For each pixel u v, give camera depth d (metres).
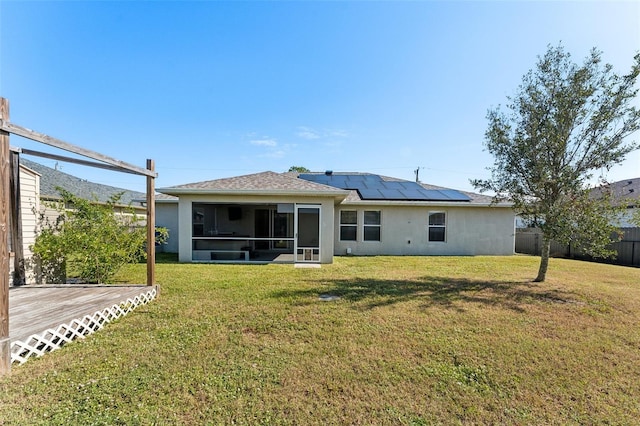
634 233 11.98
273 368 3.14
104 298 4.97
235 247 12.39
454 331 4.18
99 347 3.64
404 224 14.06
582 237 6.35
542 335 4.09
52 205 6.97
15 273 6.10
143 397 2.60
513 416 2.45
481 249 14.30
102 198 17.64
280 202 11.02
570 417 2.45
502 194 7.57
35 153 5.51
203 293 6.21
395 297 5.92
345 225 14.05
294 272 8.80
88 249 6.71
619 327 4.43
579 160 6.70
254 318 4.65
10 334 3.22
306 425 2.30
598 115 6.31
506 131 7.09
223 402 2.56
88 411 2.41
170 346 3.65
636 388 2.87
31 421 2.28
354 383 2.88
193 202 11.05
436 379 2.97
